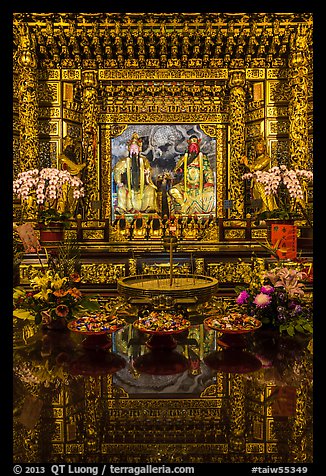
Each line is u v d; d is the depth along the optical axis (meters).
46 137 6.32
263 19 5.57
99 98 6.44
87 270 4.90
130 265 4.91
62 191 5.78
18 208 5.90
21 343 2.30
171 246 3.21
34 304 2.51
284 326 2.36
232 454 1.30
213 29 5.63
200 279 3.66
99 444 1.35
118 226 6.32
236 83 6.12
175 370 1.91
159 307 2.68
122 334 2.55
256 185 6.07
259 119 6.41
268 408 1.55
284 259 3.71
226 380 1.79
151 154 6.52
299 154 5.95
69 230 5.45
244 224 5.73
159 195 6.52
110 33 5.62
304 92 5.89
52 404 1.58
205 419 1.49
